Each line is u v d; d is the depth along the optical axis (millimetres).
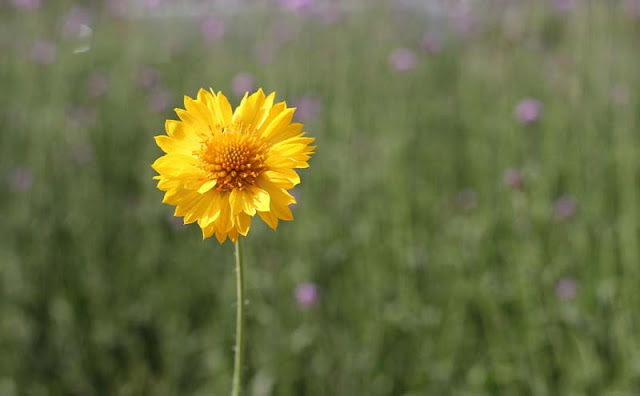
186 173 482
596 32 993
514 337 723
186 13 1213
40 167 884
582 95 944
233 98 1116
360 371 736
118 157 1012
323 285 788
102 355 773
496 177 913
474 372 718
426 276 782
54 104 962
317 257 796
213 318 799
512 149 905
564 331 728
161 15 1212
